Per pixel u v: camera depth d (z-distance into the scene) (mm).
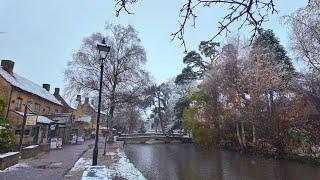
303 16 21922
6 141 20953
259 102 32281
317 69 23969
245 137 37719
